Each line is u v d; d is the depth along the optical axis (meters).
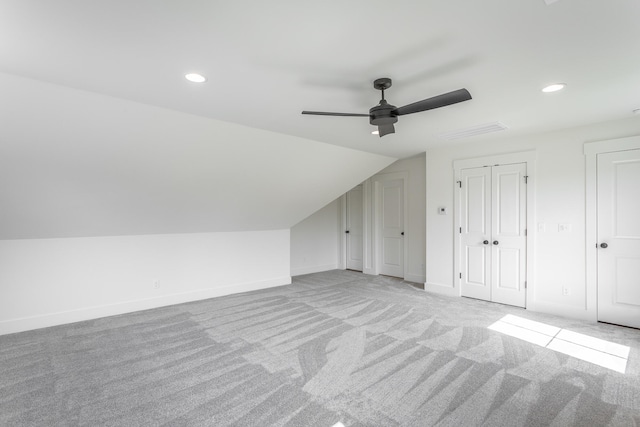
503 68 2.18
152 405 2.10
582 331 3.33
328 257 7.20
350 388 2.29
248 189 4.33
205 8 1.52
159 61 2.04
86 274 3.84
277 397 2.19
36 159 2.77
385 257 6.38
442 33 1.76
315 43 1.85
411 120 3.36
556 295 3.88
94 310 3.87
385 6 1.52
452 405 2.08
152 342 3.12
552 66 2.15
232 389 2.29
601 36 1.78
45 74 2.19
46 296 3.59
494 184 4.36
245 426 1.90
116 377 2.45
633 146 3.35
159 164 3.35
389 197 6.25
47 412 2.03
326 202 5.60
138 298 4.21
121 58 2.00
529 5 1.51
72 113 2.55
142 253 4.25
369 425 1.90
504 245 4.29
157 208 3.93
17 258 3.44
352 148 4.60
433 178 4.98
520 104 2.89
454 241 4.78
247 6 1.51
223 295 4.96
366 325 3.56
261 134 3.58
